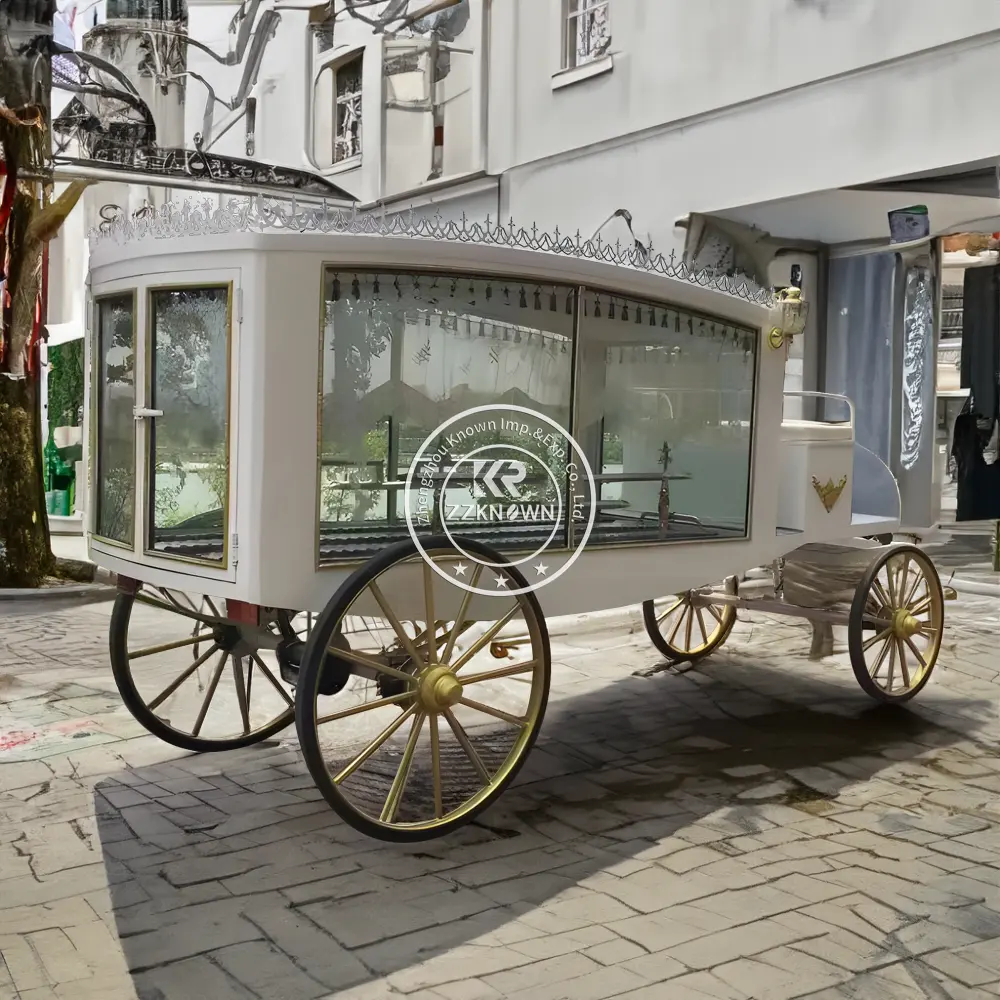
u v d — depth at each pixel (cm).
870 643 519
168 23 1030
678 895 324
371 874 337
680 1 780
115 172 880
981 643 687
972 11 621
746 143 749
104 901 317
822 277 871
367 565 329
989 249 826
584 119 867
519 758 372
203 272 348
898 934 298
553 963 281
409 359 370
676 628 638
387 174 1046
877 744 482
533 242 383
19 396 863
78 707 520
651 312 423
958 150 636
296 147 1115
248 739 462
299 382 339
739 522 475
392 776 429
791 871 342
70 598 831
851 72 683
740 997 265
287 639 396
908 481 838
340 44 1088
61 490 1269
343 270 344
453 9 976
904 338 831
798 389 877
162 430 379
